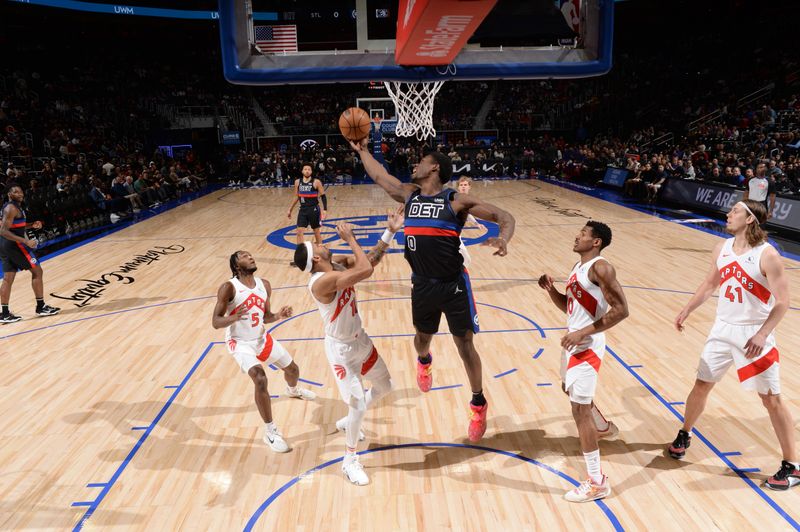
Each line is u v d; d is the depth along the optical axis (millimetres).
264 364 5902
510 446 4355
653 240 11195
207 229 13969
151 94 29406
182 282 9148
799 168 14859
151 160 23031
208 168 26734
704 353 3918
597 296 3672
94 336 6848
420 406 4988
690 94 26328
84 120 24703
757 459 4086
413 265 3900
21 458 4301
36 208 13062
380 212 16156
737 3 27000
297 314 7430
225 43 5930
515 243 11523
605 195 18016
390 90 9461
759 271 3609
